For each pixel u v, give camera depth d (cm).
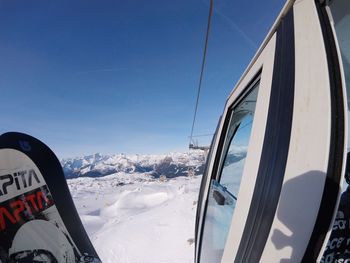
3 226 127
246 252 120
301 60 106
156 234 879
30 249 134
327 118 86
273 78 129
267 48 150
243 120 228
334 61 93
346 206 136
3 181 135
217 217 246
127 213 1772
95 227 1318
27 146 158
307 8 114
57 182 169
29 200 145
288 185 95
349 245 129
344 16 144
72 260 154
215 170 311
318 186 84
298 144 95
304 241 85
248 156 141
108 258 746
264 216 107
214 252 230
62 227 159
